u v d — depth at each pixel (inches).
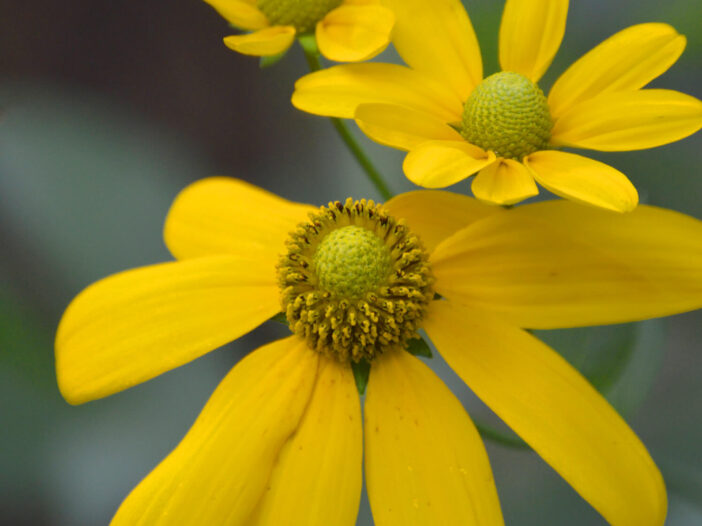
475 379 9.2
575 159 8.9
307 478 9.1
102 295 9.6
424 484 9.0
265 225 10.1
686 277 9.1
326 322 9.3
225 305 9.6
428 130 9.2
